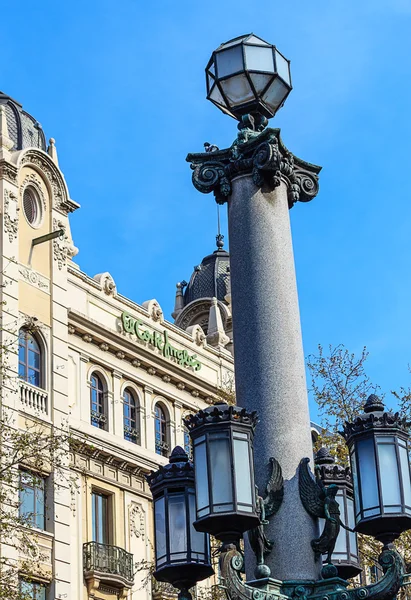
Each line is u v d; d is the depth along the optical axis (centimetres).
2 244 3625
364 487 999
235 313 1204
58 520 3525
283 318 1188
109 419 3981
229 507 948
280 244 1218
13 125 3919
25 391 3553
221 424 972
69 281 3938
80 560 3653
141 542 3972
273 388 1155
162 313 4366
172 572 1067
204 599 3359
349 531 1181
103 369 4034
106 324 4081
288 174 1247
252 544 1059
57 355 3741
